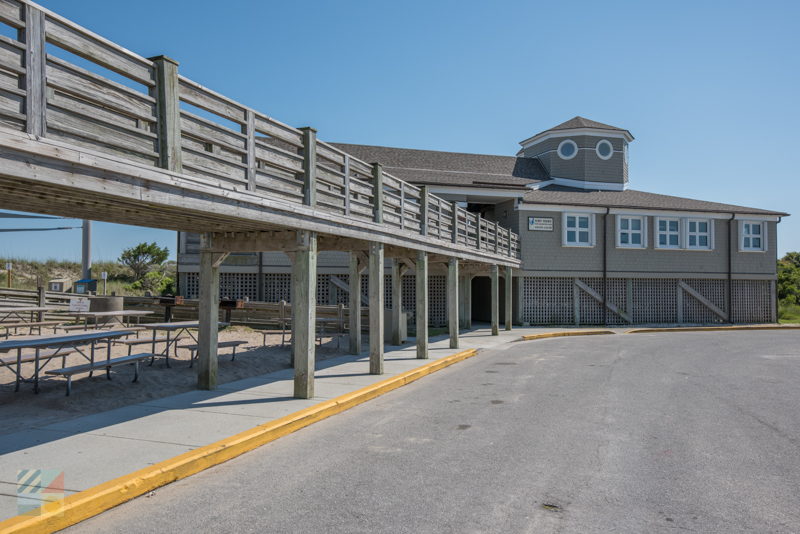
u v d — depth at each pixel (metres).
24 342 7.75
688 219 25.69
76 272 34.75
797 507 4.20
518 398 8.53
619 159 30.17
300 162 7.77
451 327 14.91
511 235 22.42
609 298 25.02
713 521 3.93
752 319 26.39
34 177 3.96
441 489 4.54
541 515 4.01
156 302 19.09
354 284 13.43
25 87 4.02
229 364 10.73
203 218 6.94
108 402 7.43
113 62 4.88
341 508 4.13
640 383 9.89
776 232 26.66
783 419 7.12
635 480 4.78
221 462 5.28
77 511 3.86
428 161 28.42
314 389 8.59
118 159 4.63
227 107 6.33
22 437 5.68
